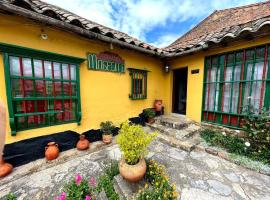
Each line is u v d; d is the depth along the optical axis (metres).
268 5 4.52
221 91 4.45
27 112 3.04
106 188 2.30
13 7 2.34
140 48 4.48
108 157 3.39
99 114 4.29
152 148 3.90
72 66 3.60
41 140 3.26
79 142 3.67
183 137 4.25
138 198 1.98
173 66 6.09
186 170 2.88
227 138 3.84
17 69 2.84
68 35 3.50
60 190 2.33
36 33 3.03
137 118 5.46
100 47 4.15
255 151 3.25
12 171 2.77
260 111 3.51
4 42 2.68
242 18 4.91
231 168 2.95
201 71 4.87
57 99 3.43
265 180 2.56
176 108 6.93
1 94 2.73
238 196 2.18
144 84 5.57
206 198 2.14
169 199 2.04
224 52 4.23
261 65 3.62
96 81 4.14
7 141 2.84
